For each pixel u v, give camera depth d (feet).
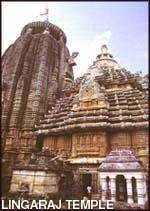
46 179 92.22
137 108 118.73
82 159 111.96
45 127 138.10
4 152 133.90
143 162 103.81
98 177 103.45
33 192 90.79
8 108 149.07
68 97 162.20
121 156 97.14
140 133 111.75
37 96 152.05
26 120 145.38
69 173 110.73
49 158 108.78
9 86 156.87
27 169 96.68
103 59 188.03
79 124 118.52
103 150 110.83
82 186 106.63
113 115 119.03
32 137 138.92
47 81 166.40
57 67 180.14
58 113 146.41
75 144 119.44
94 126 114.42
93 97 127.34
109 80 146.61
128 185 86.79
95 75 163.73
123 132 115.96
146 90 134.31
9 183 115.96
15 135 140.36
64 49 200.64
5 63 180.14
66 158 122.83
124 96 130.62
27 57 169.78
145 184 87.81
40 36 189.57
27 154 134.92
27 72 164.35
